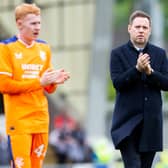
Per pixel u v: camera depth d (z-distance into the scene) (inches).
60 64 1768.0
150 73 762.8
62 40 1756.9
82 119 1801.2
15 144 770.2
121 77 763.4
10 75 762.8
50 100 1823.3
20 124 767.7
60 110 1828.2
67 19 1747.0
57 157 1567.4
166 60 792.3
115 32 3646.7
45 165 1524.4
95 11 1734.7
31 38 770.2
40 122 777.6
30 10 765.9
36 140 783.1
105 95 1795.0
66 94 1807.3
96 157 1545.3
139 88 778.2
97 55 1760.6
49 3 1731.1
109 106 2511.1
